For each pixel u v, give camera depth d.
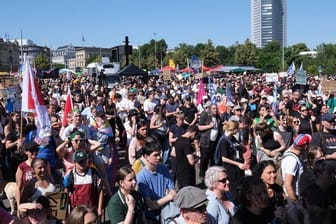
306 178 4.92
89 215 3.81
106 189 6.28
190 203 3.82
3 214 3.99
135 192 4.70
